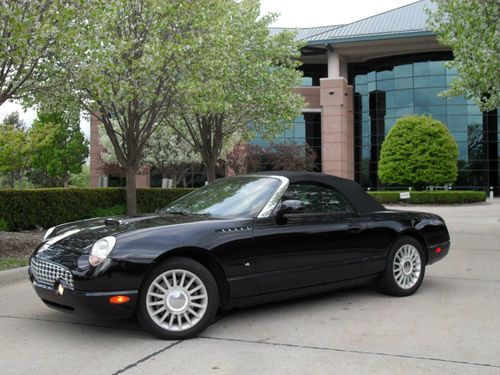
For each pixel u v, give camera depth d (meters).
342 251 5.71
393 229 6.18
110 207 15.95
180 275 4.72
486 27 12.44
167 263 4.62
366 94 45.56
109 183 41.81
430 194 30.19
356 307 5.81
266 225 5.19
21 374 3.91
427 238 6.56
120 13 12.34
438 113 41.97
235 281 4.94
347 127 44.09
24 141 32.34
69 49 9.86
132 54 12.52
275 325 5.13
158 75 12.41
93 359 4.21
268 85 17.41
